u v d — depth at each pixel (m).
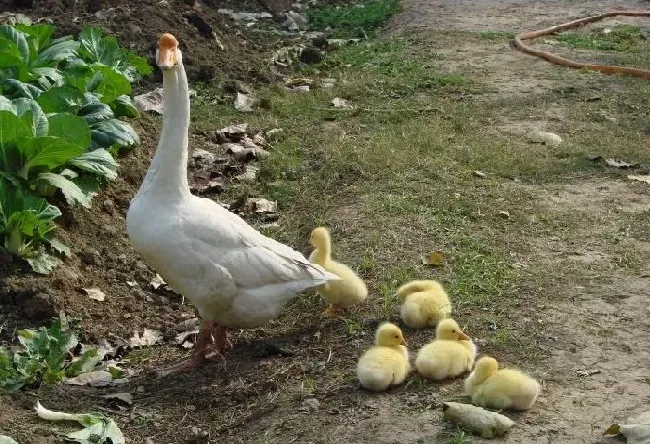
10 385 3.08
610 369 3.07
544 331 3.28
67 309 3.53
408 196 4.31
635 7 8.52
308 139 5.07
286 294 3.24
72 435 2.87
